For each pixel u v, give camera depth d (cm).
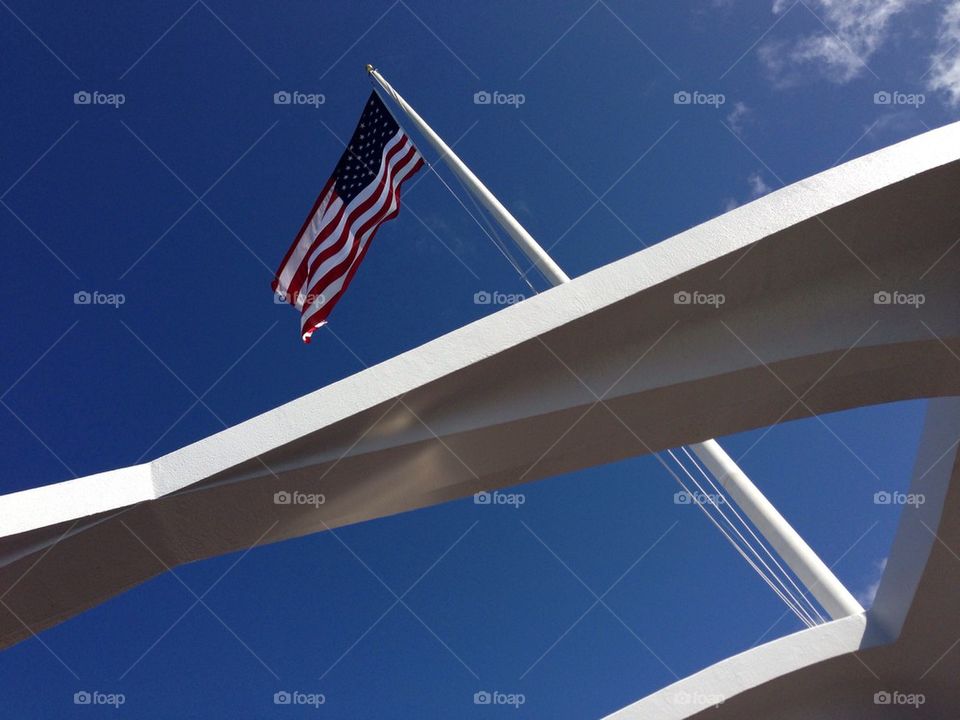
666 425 839
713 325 808
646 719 1087
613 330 770
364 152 1399
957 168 736
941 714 1180
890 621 1104
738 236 742
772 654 1113
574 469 873
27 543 718
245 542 808
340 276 1280
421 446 763
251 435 725
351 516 830
